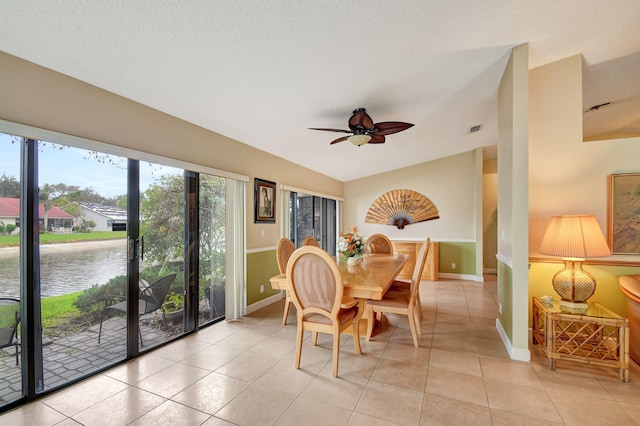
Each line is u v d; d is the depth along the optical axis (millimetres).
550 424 1657
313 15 1649
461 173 5926
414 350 2621
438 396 1925
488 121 4059
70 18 1490
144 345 2588
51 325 1997
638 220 2625
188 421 1697
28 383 1867
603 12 2076
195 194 3090
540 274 2889
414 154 5438
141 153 2488
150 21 1555
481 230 5645
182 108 2646
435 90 2906
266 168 4156
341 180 6742
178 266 2908
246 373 2227
